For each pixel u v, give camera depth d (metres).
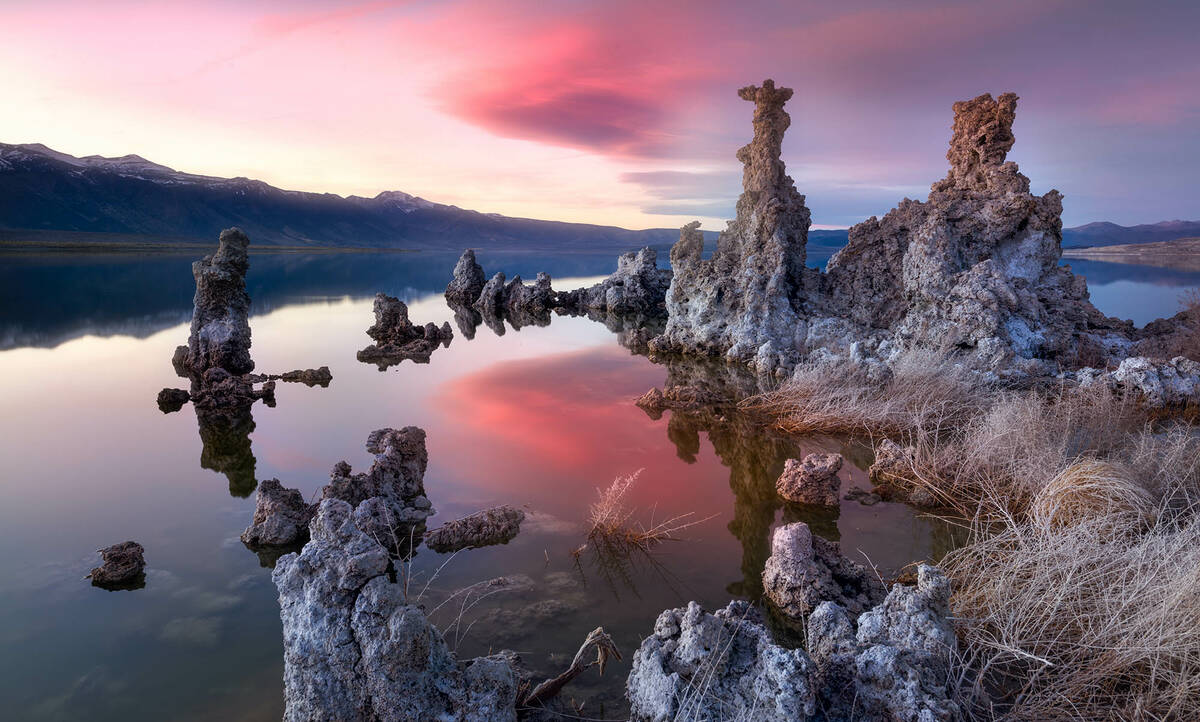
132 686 6.16
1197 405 14.28
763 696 4.62
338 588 4.78
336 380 19.70
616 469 11.99
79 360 22.23
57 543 9.09
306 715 4.86
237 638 6.92
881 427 13.52
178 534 9.38
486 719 4.70
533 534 9.33
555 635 6.88
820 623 5.85
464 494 10.80
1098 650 5.62
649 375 20.50
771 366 20.33
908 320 18.77
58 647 6.76
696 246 26.06
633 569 8.32
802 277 23.64
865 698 4.73
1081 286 20.02
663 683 4.98
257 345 25.86
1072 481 8.26
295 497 9.61
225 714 5.80
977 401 13.55
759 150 24.50
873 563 8.38
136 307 36.84
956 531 9.24
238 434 14.06
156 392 17.83
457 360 23.23
